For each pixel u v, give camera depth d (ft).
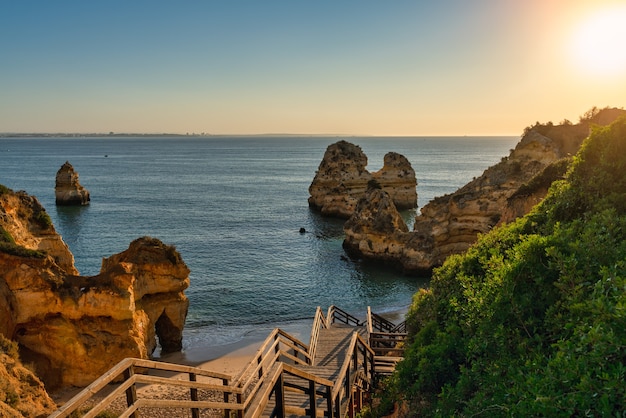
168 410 69.26
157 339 109.29
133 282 88.17
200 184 453.99
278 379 32.94
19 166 618.44
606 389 17.03
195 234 227.40
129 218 268.00
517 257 32.83
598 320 20.75
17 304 77.41
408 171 309.63
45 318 79.46
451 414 26.71
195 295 140.77
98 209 298.35
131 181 473.26
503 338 27.14
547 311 27.04
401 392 37.60
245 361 95.20
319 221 268.21
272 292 144.66
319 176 303.89
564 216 42.22
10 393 52.75
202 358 97.35
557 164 94.48
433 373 33.65
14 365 60.90
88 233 224.94
